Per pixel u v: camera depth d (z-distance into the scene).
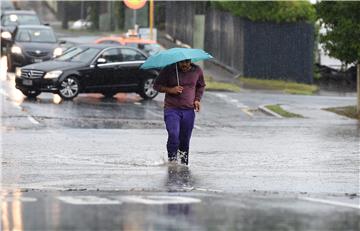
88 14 146.75
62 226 19.16
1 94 64.88
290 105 67.25
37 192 25.27
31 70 62.53
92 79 63.69
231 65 93.69
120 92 65.56
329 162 34.97
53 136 44.16
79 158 35.38
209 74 90.75
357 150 39.69
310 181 29.09
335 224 19.97
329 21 61.47
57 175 30.03
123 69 64.94
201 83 33.53
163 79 32.97
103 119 54.09
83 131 47.22
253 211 21.66
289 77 89.69
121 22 131.88
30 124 49.72
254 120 57.56
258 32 89.38
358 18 60.22
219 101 68.81
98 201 23.11
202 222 19.91
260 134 48.19
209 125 53.66
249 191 26.27
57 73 62.41
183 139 33.53
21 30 83.19
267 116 60.59
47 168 31.97
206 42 103.62
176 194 25.03
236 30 92.00
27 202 22.80
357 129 51.88
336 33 60.59
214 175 30.45
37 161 34.09
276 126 53.47
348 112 62.59
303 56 89.62
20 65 79.56
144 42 83.62
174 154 33.53
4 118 52.06
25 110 56.22
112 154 36.97
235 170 32.06
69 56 65.50
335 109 64.62
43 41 82.75
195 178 29.55
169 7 120.38
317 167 33.28
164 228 19.06
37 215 20.58
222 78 88.19
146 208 21.83
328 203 23.36
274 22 89.00
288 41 89.50
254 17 88.38
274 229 19.22
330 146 41.47
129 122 53.19
